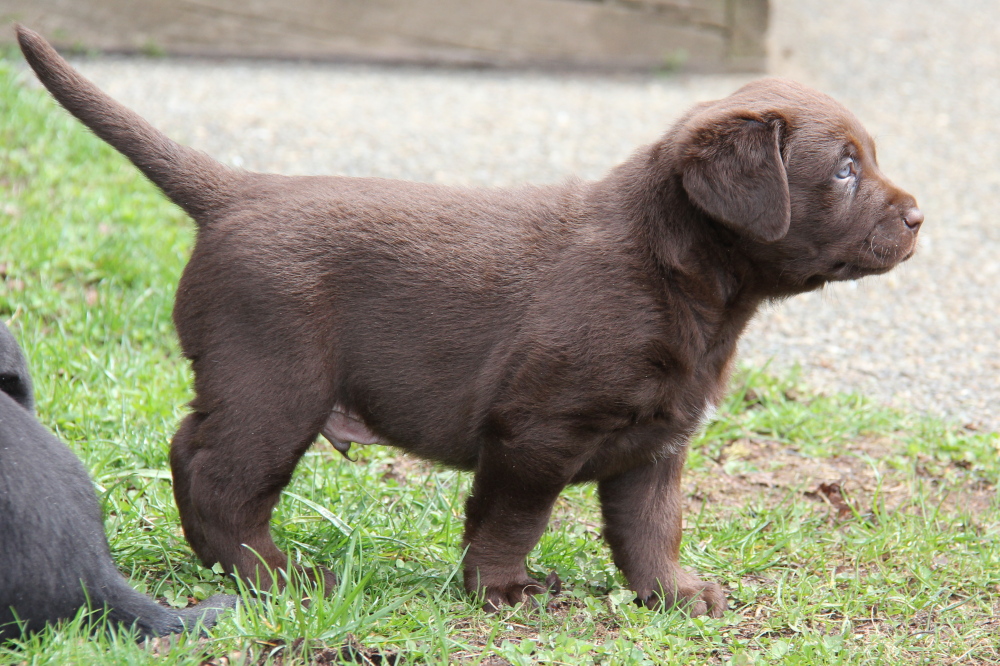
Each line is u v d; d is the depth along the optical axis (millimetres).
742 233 4590
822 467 6832
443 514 5668
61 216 8898
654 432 4773
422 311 4727
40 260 8125
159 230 9008
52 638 3912
